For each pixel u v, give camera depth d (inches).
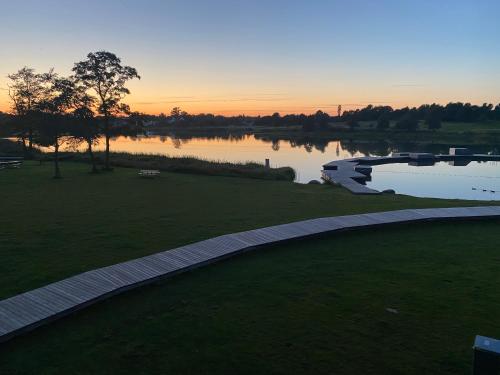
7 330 201.2
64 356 188.4
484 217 444.1
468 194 804.6
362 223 405.7
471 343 199.5
